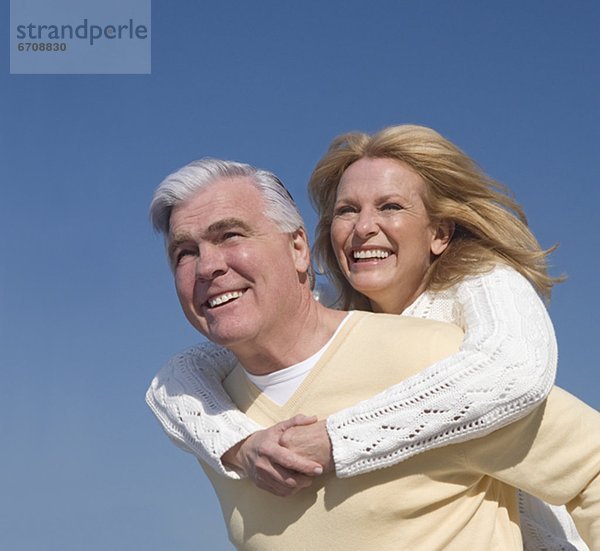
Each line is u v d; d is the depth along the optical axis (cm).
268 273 373
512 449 359
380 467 353
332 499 366
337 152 519
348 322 394
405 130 499
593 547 361
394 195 485
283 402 392
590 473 359
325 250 537
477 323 381
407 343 374
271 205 380
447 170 487
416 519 363
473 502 373
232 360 455
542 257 479
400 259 485
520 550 389
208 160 388
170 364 451
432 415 348
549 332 385
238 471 390
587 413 369
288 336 385
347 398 375
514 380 346
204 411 408
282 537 379
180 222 380
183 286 387
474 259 470
